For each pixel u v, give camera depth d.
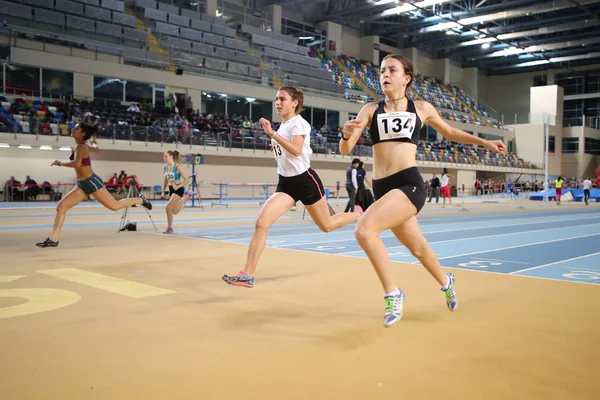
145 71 31.80
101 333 3.94
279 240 10.73
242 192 34.88
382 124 4.20
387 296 4.14
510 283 6.23
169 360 3.35
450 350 3.61
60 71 29.08
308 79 41.16
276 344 3.72
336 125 43.00
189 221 15.42
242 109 37.47
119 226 13.02
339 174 40.12
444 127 4.29
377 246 4.03
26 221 14.43
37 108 27.06
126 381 2.97
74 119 27.34
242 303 5.00
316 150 37.06
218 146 32.53
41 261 7.36
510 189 47.94
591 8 45.97
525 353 3.55
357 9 47.44
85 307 4.75
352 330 4.10
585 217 20.88
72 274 6.37
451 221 17.50
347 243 10.18
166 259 7.68
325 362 3.34
